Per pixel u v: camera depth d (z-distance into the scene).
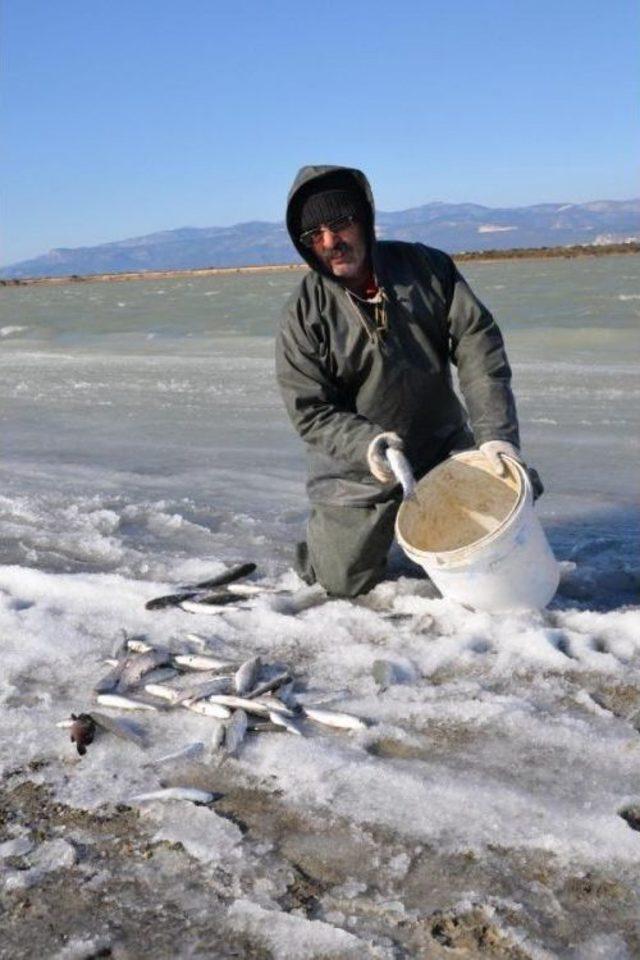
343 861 2.64
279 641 4.12
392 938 2.35
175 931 2.42
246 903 2.49
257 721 3.42
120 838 2.81
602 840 2.64
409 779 3.00
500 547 3.98
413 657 3.85
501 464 4.14
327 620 4.25
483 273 58.34
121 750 3.29
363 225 4.18
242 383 11.44
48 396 11.34
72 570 5.20
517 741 3.19
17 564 5.32
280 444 8.12
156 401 10.54
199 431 8.83
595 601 4.45
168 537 5.73
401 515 4.26
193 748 3.24
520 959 2.25
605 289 28.56
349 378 4.42
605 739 3.16
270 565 5.16
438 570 4.11
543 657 3.75
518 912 2.40
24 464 7.82
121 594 4.66
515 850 2.63
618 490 6.28
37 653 4.09
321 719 3.39
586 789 2.89
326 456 4.51
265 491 6.66
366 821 2.81
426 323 4.34
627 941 2.29
